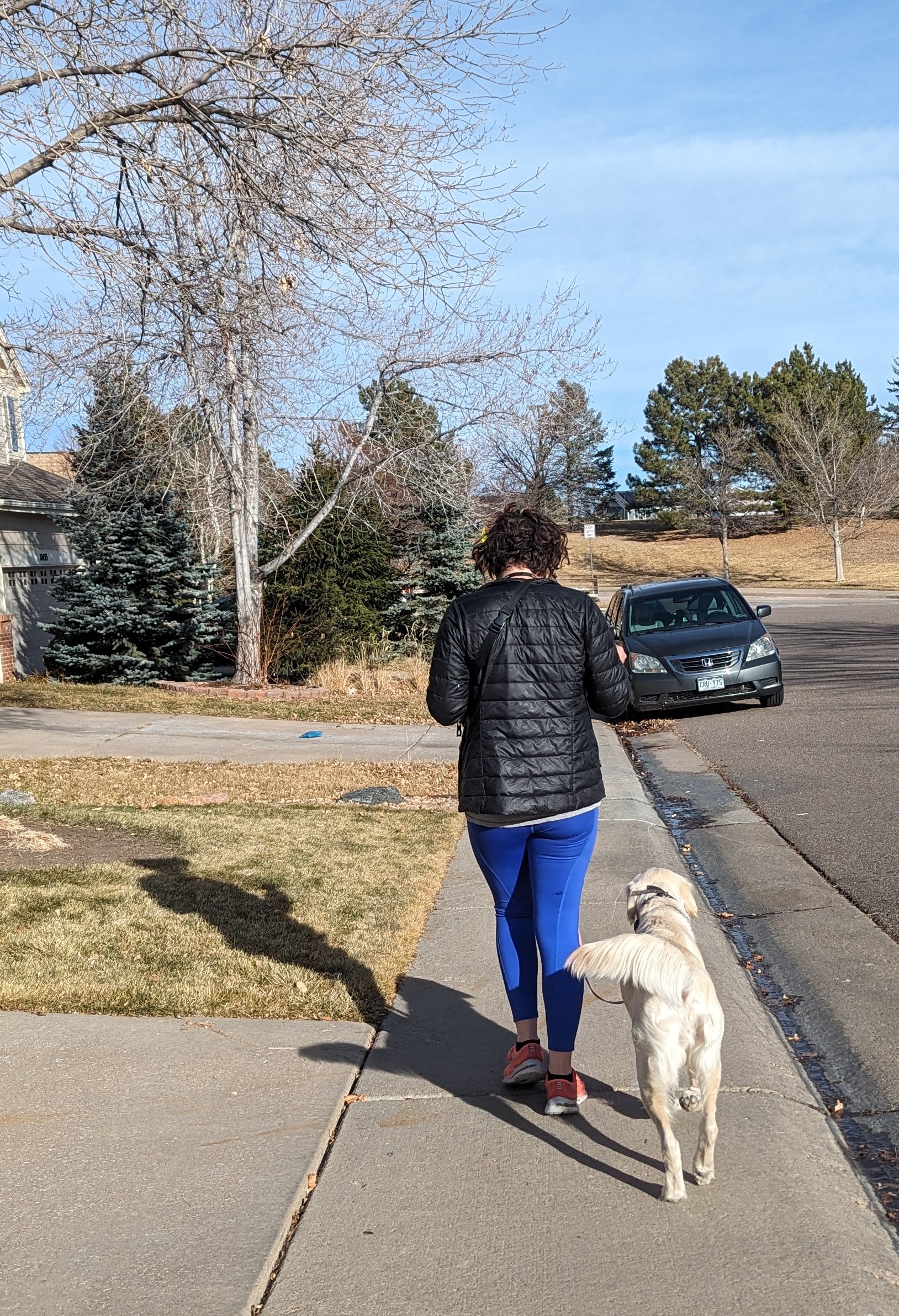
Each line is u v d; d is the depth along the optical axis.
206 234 9.13
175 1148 3.46
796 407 56.31
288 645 18.98
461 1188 3.27
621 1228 3.04
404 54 8.33
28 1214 3.08
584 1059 4.20
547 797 3.70
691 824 8.47
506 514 3.96
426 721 14.39
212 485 16.70
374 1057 4.24
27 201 7.63
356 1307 2.72
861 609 35.38
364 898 6.26
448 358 15.55
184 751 11.69
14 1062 4.10
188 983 4.88
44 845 7.25
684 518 69.06
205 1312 2.66
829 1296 2.73
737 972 5.11
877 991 4.84
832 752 10.84
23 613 21.06
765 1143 3.50
